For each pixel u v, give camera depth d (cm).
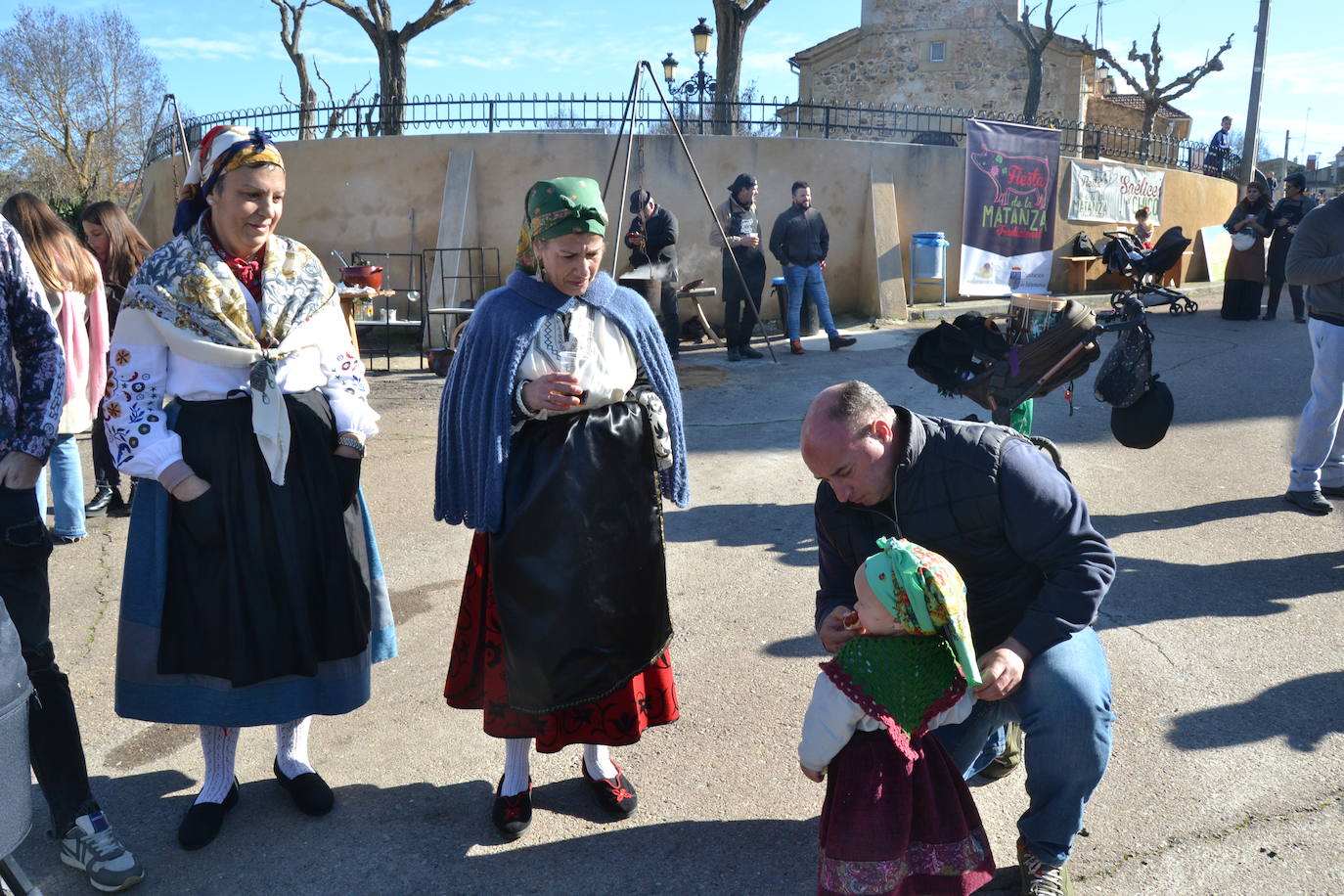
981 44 2448
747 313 941
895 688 212
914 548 209
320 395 274
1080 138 1391
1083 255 1299
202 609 258
